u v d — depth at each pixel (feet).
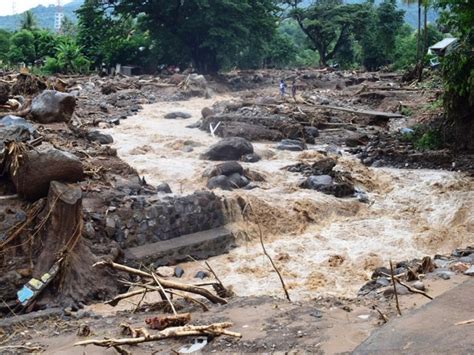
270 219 55.93
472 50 77.97
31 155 42.32
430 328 20.63
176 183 63.31
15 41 216.33
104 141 79.20
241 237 53.47
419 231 57.06
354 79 181.78
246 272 47.19
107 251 44.45
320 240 54.39
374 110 117.39
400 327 21.06
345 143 89.10
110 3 195.83
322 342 23.36
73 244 41.63
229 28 188.14
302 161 75.05
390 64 239.71
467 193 65.46
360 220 59.77
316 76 191.31
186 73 177.17
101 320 32.63
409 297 29.07
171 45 192.13
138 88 146.72
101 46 199.62
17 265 40.68
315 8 247.91
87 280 41.19
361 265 48.78
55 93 71.97
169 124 101.91
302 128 90.43
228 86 181.37
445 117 84.07
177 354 24.04
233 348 23.98
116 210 48.01
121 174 58.95
